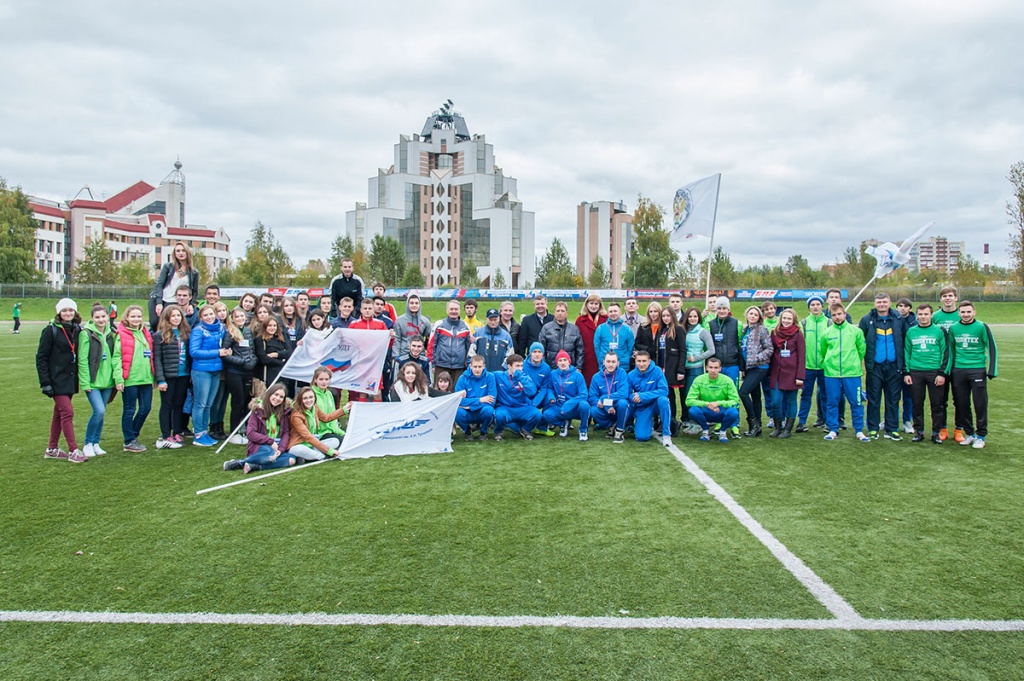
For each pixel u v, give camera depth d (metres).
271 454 7.47
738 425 9.66
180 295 8.84
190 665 3.49
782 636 3.77
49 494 6.46
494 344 9.93
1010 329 36.81
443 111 114.69
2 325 41.09
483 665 3.47
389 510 5.96
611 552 4.96
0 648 3.66
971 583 4.44
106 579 4.51
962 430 8.84
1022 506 6.09
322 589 4.35
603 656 3.55
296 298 10.08
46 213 87.81
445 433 8.62
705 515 5.82
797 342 9.12
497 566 4.70
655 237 59.34
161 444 8.59
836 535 5.33
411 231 104.12
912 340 8.95
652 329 9.76
